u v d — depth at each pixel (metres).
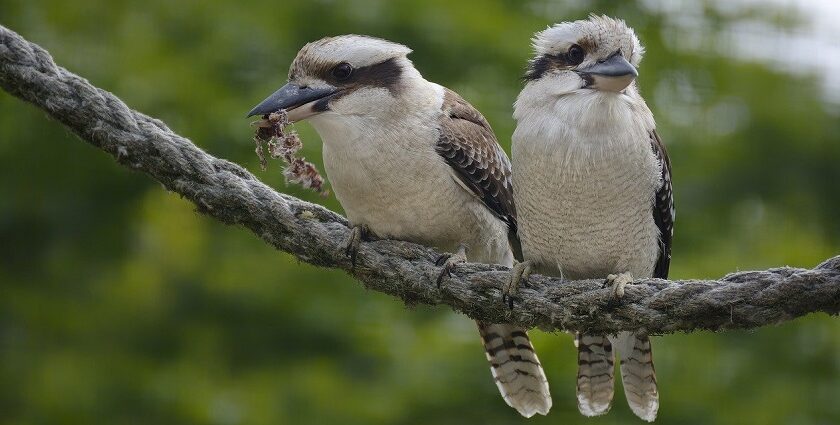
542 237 8.50
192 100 14.66
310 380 13.80
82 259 15.67
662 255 8.92
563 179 8.21
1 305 15.52
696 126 15.44
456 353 13.06
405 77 8.88
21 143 15.27
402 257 8.00
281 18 15.30
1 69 7.29
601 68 8.12
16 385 15.02
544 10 15.66
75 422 14.57
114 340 15.16
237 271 14.73
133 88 14.85
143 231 15.30
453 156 8.88
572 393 11.77
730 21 16.09
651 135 8.57
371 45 8.78
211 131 14.38
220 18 15.45
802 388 12.96
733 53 15.97
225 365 14.55
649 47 15.59
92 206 15.51
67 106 7.35
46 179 15.46
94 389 14.70
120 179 15.34
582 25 8.39
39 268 15.78
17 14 15.64
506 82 14.47
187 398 14.20
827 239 15.34
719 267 13.63
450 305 7.96
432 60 14.59
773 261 14.05
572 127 8.16
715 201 15.02
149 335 15.02
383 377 13.48
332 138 8.72
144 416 14.42
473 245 9.14
